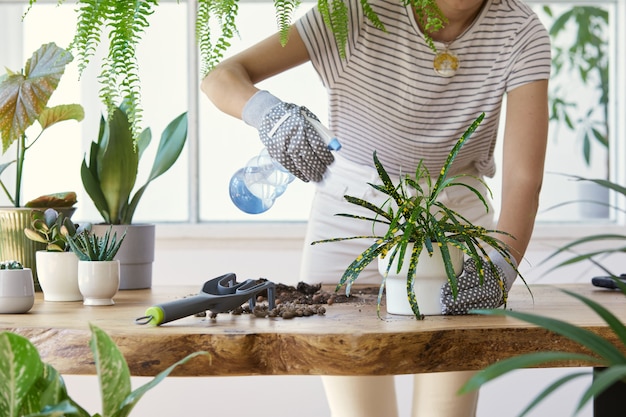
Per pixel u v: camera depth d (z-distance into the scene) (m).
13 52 3.76
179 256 3.61
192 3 3.71
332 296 1.57
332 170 2.02
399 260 1.27
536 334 1.18
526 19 1.75
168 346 1.14
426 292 1.35
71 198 1.86
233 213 3.78
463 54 1.77
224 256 3.62
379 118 1.88
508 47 1.76
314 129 1.49
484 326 1.19
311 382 3.39
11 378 0.90
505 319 1.29
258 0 3.71
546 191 3.91
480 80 1.79
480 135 1.88
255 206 1.70
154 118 3.78
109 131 1.87
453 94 1.82
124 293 1.75
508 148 1.73
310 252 2.06
